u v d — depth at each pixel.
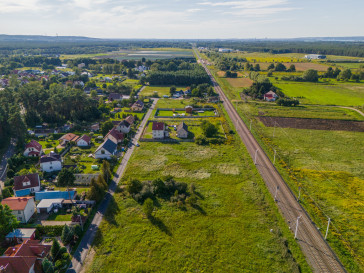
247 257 46.78
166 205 61.59
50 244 49.84
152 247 49.09
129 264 45.34
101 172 75.62
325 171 76.44
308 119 123.69
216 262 45.84
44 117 117.69
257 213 58.44
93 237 51.50
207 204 61.84
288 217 57.03
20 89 119.06
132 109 141.62
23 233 51.09
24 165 81.06
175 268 44.69
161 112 140.50
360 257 46.78
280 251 48.00
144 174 75.38
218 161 83.44
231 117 128.38
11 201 56.56
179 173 76.06
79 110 123.88
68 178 69.19
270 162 82.06
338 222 55.66
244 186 68.94
